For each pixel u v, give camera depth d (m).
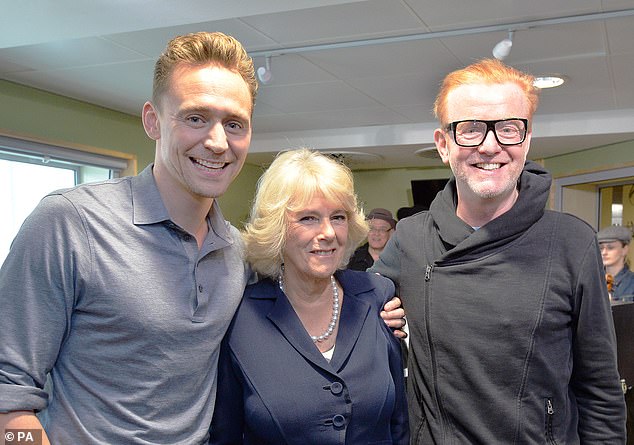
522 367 1.29
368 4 2.31
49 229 1.11
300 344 1.29
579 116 4.27
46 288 1.09
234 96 1.15
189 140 1.13
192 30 2.56
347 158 5.51
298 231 1.31
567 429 1.32
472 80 1.33
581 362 1.33
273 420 1.23
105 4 2.13
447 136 1.38
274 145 5.22
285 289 1.39
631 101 3.90
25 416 1.06
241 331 1.31
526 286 1.30
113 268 1.13
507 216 1.33
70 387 1.14
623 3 2.30
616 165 4.62
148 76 3.25
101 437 1.12
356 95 3.80
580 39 2.71
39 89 3.50
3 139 3.29
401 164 6.03
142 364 1.14
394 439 1.42
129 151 4.24
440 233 1.43
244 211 5.91
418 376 1.43
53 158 3.67
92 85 3.43
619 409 1.31
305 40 2.75
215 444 1.31
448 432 1.35
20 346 1.07
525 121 1.31
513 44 2.78
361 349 1.33
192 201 1.21
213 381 1.28
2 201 3.50
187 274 1.21
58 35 2.45
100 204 1.17
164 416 1.16
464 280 1.36
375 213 4.57
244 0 2.10
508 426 1.28
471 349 1.31
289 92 3.73
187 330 1.17
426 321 1.39
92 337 1.13
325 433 1.24
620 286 3.44
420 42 2.75
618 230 3.52
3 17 2.27
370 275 1.51
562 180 5.18
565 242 1.31
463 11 2.39
